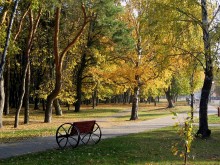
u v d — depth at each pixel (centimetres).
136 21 3136
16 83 5134
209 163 1085
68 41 3481
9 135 1848
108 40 3912
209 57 1559
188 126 835
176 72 2636
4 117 3494
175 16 1636
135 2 3164
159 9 1645
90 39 4109
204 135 1683
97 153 1222
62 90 3519
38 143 1524
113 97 8762
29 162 1052
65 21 3369
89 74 4619
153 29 1666
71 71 4184
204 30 1591
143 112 4903
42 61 3641
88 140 1492
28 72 2741
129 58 3167
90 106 6694
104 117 3734
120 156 1171
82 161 1074
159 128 2270
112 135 1861
